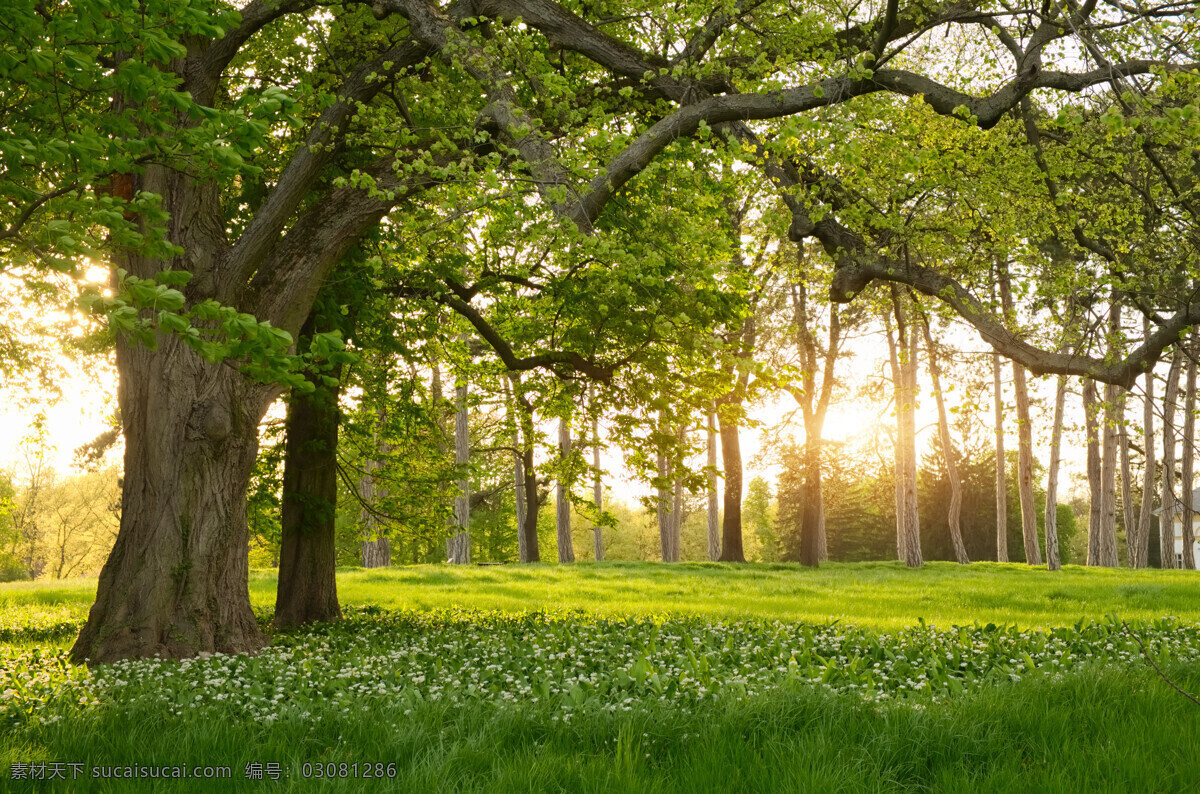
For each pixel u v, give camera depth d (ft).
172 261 31.63
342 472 53.62
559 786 13.58
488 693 20.25
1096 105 35.40
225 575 32.53
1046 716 17.02
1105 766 14.38
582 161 27.09
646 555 271.28
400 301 46.65
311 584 44.16
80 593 65.31
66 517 198.49
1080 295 39.17
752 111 30.04
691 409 45.93
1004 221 39.45
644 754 15.17
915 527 112.37
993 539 216.33
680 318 29.32
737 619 43.34
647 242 32.76
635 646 28.78
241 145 16.25
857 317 78.23
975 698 18.19
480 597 60.85
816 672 22.02
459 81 37.35
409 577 79.61
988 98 29.27
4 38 15.88
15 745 15.85
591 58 34.81
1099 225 39.68
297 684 22.06
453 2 35.55
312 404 43.04
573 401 49.88
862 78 28.17
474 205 26.48
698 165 38.60
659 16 34.88
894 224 34.81
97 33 16.20
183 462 31.68
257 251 33.01
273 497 48.67
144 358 32.17
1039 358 32.78
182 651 30.25
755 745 15.87
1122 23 26.50
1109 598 57.41
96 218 15.08
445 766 14.11
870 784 13.69
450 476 54.19
